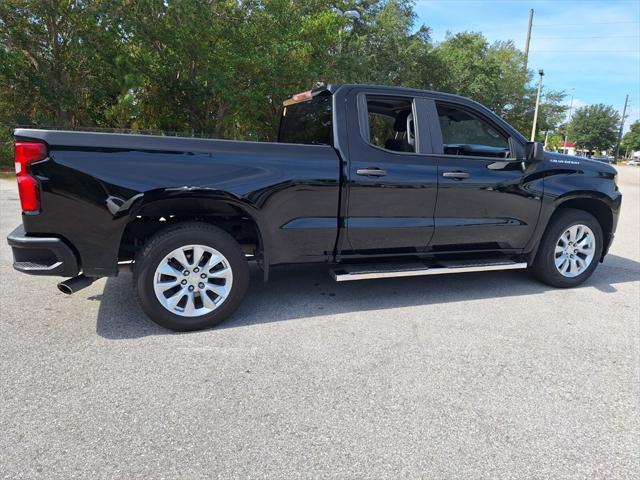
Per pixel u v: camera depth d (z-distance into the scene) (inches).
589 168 190.7
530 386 115.2
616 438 96.0
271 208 144.4
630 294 188.2
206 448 89.6
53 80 721.0
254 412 101.4
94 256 131.2
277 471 84.0
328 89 158.4
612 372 123.3
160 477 81.8
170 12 651.5
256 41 720.3
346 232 154.9
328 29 727.7
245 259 145.6
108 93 769.6
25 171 123.2
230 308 145.3
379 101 162.6
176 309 139.6
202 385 111.6
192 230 137.7
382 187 155.7
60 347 129.2
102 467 83.7
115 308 158.7
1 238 258.5
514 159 174.9
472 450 91.1
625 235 329.7
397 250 165.5
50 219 125.7
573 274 193.9
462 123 171.8
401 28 992.9
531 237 182.2
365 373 119.3
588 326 153.7
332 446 91.1
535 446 92.9
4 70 666.8
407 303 171.5
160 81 725.3
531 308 169.3
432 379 117.3
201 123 794.2
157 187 130.8
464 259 180.7
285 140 197.6
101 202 127.6
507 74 1397.6
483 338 142.4
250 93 722.2
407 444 92.4
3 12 655.8
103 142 127.1
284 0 701.9
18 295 168.9
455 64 1145.4
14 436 91.2
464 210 168.9
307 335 141.4
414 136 163.2
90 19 643.5
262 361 124.3
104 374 115.3
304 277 201.2
